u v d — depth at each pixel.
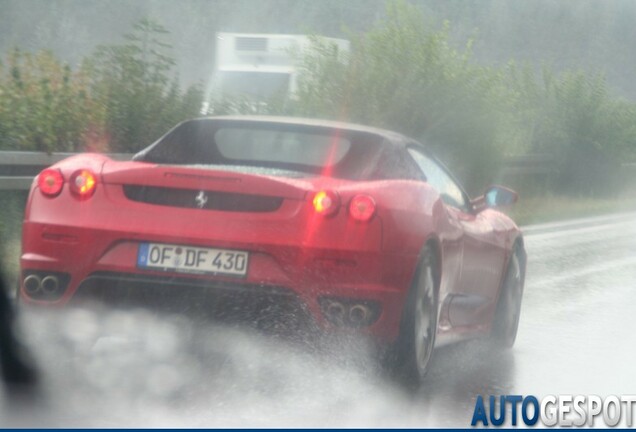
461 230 13.95
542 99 57.25
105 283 11.80
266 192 11.81
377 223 11.89
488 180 43.84
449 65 41.69
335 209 11.80
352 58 40.78
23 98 26.00
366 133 13.59
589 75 58.22
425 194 13.00
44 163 23.12
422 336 12.77
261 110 37.03
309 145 13.36
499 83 43.69
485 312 15.65
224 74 49.31
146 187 11.95
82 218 11.88
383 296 11.87
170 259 11.71
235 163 13.15
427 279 12.76
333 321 11.81
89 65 29.09
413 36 41.47
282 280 11.64
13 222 22.94
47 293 11.98
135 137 29.03
